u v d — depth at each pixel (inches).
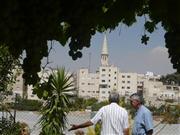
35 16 93.5
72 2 99.9
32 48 97.5
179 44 104.7
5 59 343.6
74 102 469.1
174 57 105.8
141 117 371.2
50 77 117.7
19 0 90.6
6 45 95.7
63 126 444.8
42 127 442.3
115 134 350.6
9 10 88.1
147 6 113.1
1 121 385.7
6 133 383.9
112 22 114.7
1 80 372.2
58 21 99.1
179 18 102.0
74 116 455.2
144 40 141.9
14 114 398.0
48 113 441.7
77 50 106.3
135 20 120.4
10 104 399.5
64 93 442.3
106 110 352.2
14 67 360.2
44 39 98.2
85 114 457.7
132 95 372.2
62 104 442.0
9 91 387.2
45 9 94.4
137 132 372.2
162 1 105.1
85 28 104.1
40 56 100.1
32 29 94.7
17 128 391.5
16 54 98.2
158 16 109.0
